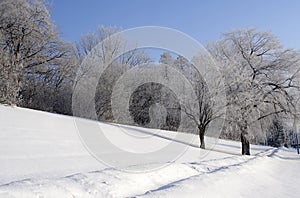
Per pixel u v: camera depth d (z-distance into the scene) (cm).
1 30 2944
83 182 544
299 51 2323
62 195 472
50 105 3362
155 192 571
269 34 2389
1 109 1647
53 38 3434
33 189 455
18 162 702
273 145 5562
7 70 1966
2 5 2998
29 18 3166
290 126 2381
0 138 992
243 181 850
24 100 3075
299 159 2448
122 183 591
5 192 419
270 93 2238
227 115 2134
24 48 3259
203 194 623
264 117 2286
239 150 2478
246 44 2433
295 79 2250
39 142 1041
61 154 897
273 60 2345
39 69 3394
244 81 2189
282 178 1074
